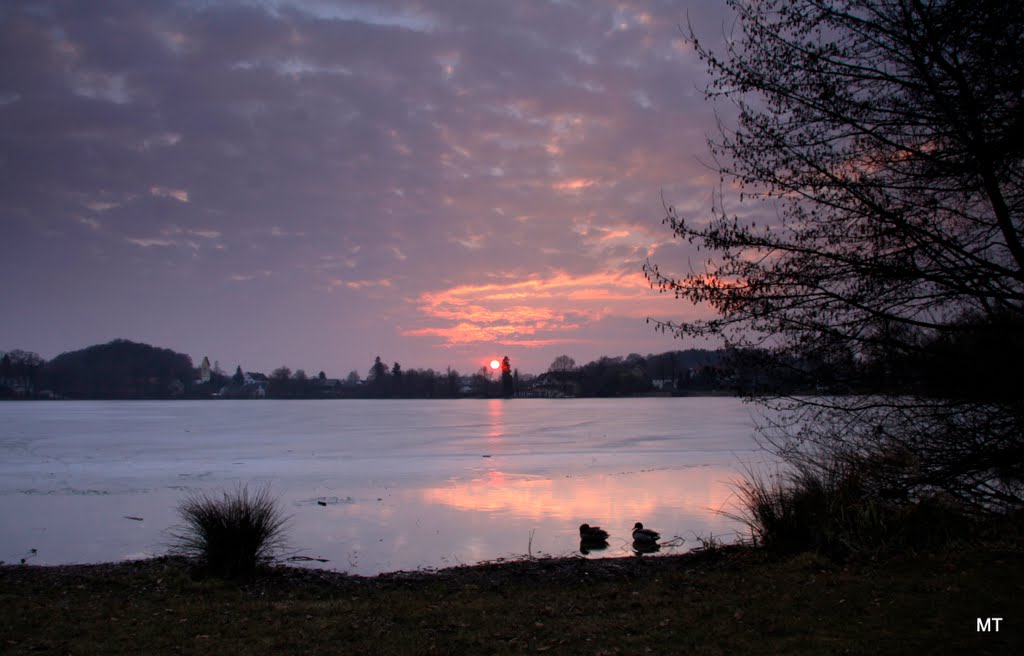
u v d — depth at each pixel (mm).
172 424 79000
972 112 7461
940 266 7852
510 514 18797
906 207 7992
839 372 8562
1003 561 8234
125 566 11664
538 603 8820
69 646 7203
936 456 8992
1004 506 9672
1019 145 7293
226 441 50688
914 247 7887
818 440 9586
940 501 9977
